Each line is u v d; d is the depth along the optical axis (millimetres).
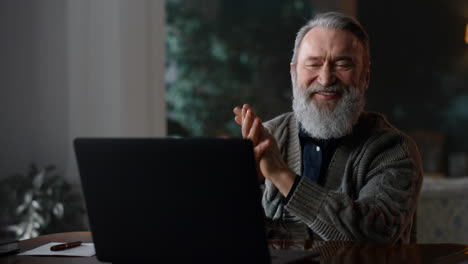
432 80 8984
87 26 4598
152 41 4844
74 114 4570
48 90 4652
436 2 8945
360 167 1936
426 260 1371
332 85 1933
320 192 1647
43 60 4652
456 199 3846
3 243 1550
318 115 1950
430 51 8984
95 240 1343
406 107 9062
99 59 4605
